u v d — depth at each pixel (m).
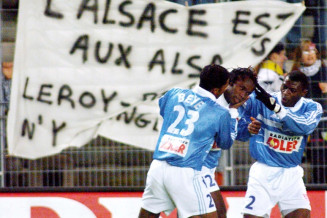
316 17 24.84
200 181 19.16
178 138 19.00
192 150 18.97
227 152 24.80
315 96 24.72
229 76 19.50
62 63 24.92
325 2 24.83
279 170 21.28
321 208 24.50
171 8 24.86
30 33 24.89
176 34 24.89
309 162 24.81
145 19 24.89
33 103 24.92
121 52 24.91
